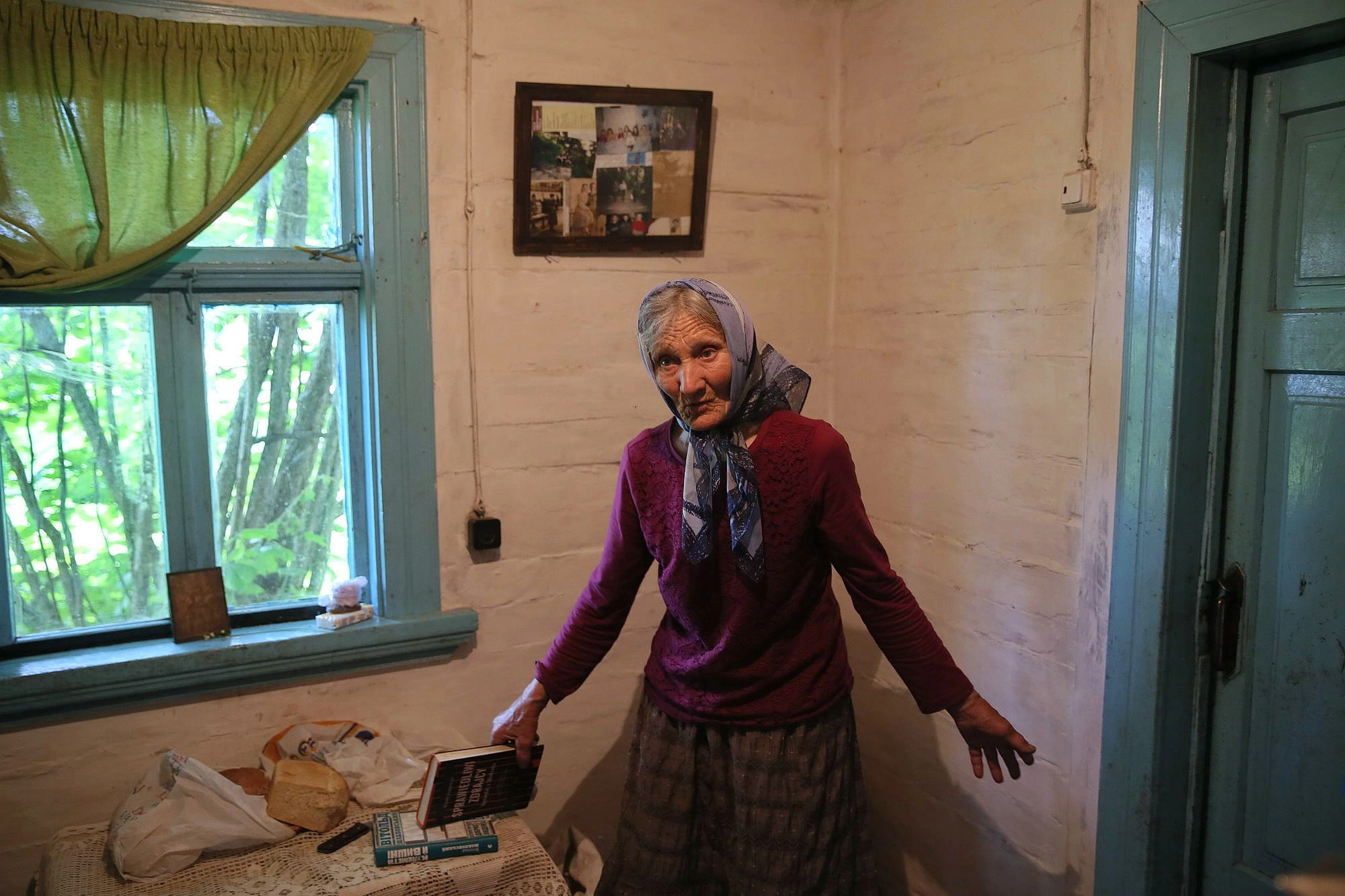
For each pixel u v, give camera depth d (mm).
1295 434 1527
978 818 2012
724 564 1439
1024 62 1798
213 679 1863
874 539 1495
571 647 1663
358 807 1824
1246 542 1602
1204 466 1597
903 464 2172
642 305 1415
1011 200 1847
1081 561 1746
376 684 2029
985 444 1944
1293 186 1494
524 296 2066
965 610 2023
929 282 2062
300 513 2027
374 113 1879
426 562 2027
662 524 1498
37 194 1660
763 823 1497
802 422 1438
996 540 1933
